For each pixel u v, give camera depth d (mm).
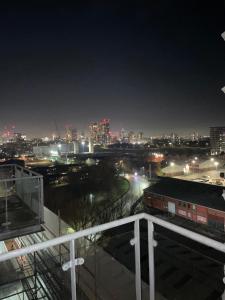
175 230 1589
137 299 1883
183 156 83500
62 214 25562
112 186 40938
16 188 7102
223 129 106250
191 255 12242
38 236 6703
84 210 27125
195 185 28750
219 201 23312
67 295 4695
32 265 5242
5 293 4652
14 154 112062
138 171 61938
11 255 1380
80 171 46719
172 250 12711
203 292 9430
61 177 42281
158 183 32312
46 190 34562
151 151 118250
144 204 30969
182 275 10695
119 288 5793
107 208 28641
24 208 5816
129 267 11141
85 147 127562
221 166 62750
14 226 4805
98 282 5770
